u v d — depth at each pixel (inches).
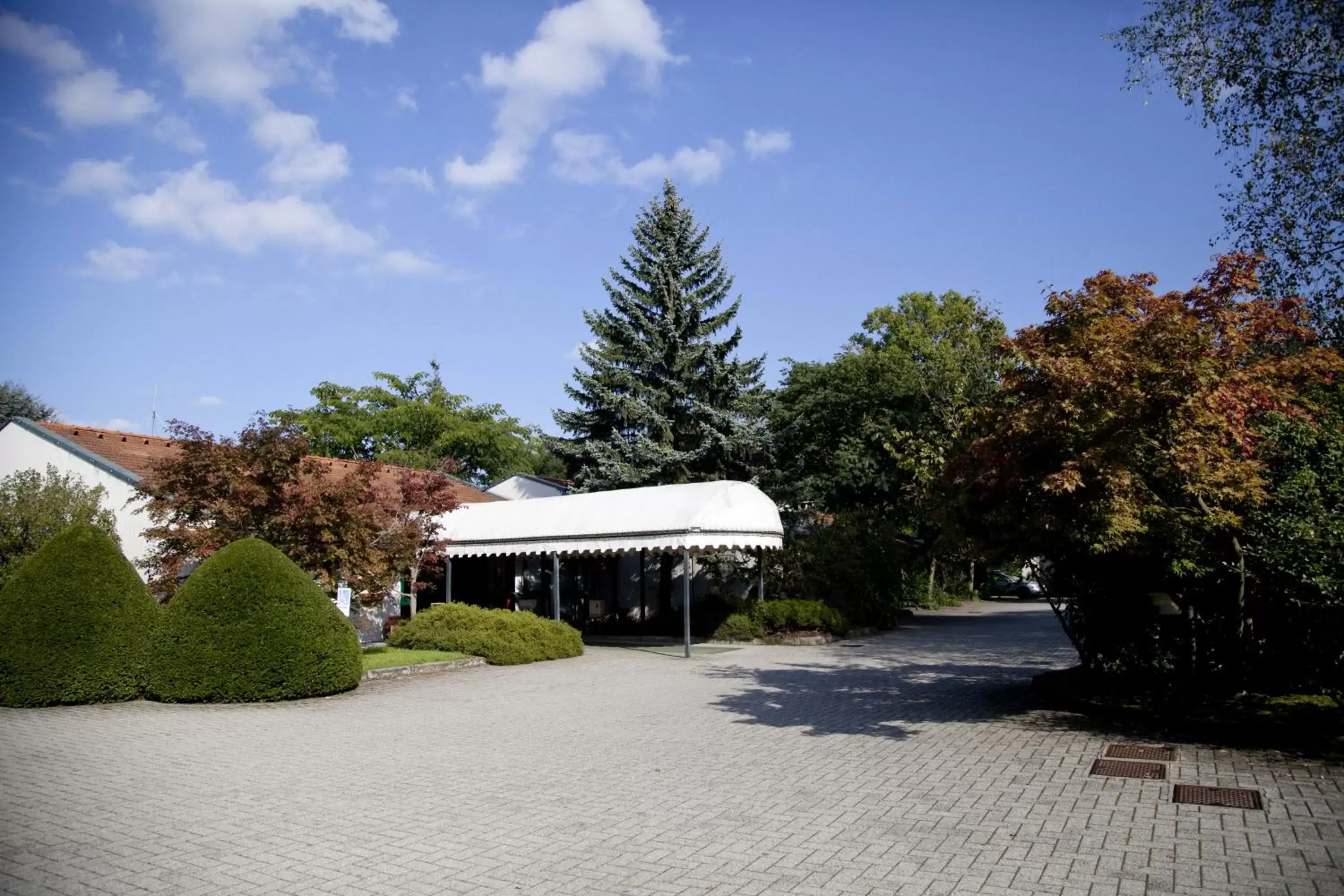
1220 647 410.9
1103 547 359.6
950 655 766.5
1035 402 379.2
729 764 358.3
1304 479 360.2
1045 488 348.8
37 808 291.4
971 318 1422.2
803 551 1042.1
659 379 1341.0
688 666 710.5
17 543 648.4
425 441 2037.4
